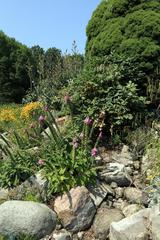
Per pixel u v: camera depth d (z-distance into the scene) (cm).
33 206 181
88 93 235
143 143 220
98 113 228
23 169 204
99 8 278
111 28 261
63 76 349
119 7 265
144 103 234
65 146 200
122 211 186
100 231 177
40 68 382
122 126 232
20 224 176
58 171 193
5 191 202
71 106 231
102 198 190
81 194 186
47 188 194
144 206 183
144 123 236
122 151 220
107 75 235
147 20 249
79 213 182
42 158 203
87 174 192
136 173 207
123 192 195
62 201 187
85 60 285
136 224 164
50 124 204
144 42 246
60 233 178
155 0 265
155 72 245
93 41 271
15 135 223
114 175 199
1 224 178
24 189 198
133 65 244
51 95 327
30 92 387
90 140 210
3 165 209
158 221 160
